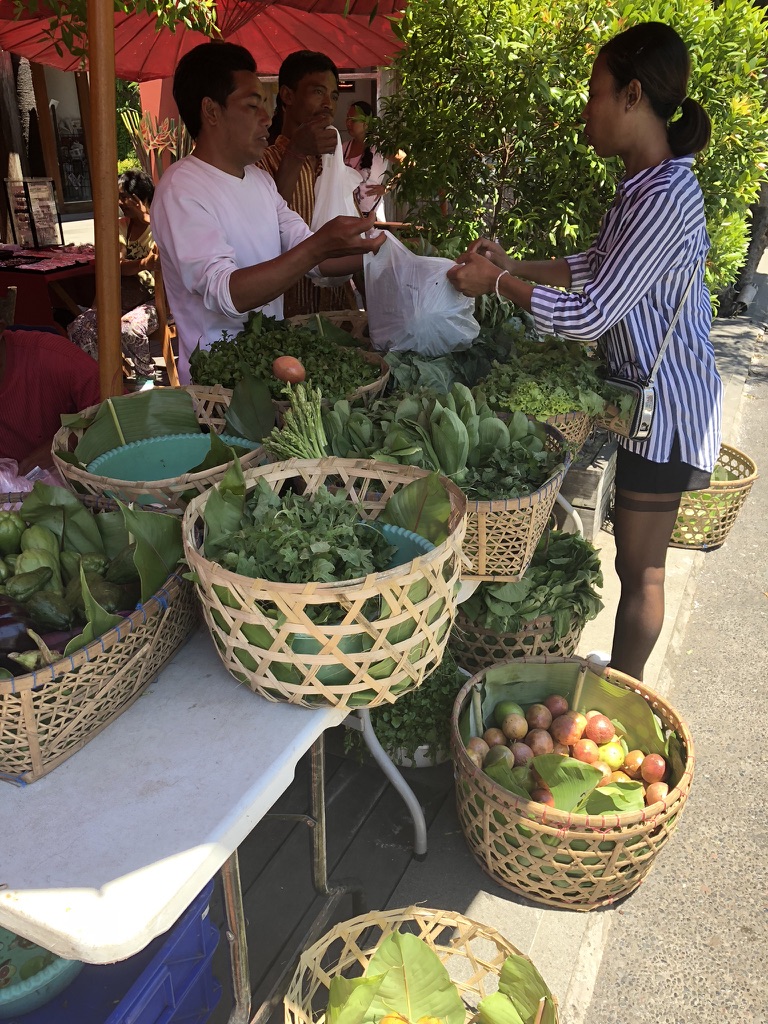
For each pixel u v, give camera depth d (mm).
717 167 4043
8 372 2246
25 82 7793
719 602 3566
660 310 2139
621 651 2520
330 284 3105
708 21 3660
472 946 1956
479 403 2066
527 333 2695
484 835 2045
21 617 1198
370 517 1508
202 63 2277
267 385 1956
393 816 2334
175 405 1816
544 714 2330
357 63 5000
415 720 2367
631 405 2182
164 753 1170
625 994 1909
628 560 2430
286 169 3275
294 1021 1523
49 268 4895
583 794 2018
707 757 2672
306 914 2029
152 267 5078
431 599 1201
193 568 1202
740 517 4332
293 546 1205
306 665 1167
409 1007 1496
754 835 2375
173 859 996
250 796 1094
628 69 1987
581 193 3615
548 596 2477
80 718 1139
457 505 1358
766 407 5867
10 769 1106
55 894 952
